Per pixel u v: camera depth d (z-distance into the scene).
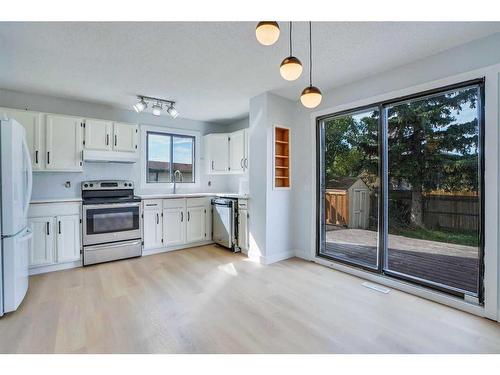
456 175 2.45
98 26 1.99
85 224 3.42
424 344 1.77
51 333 1.88
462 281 2.53
